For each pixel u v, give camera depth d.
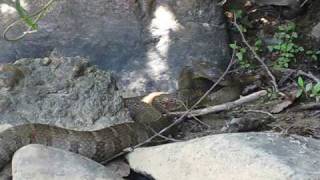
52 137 1.42
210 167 1.28
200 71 1.79
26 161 1.31
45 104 1.56
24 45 1.79
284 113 1.66
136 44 1.81
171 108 1.70
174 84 1.81
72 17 1.79
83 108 1.57
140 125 1.52
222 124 1.63
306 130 1.55
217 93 1.76
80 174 1.30
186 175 1.30
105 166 1.44
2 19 1.78
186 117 1.65
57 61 1.63
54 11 1.78
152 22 1.81
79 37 1.80
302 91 1.66
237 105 1.68
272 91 1.73
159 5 1.80
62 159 1.33
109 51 1.81
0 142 1.38
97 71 1.65
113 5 1.79
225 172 1.25
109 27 1.80
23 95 1.56
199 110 1.66
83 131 1.46
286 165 1.20
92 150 1.44
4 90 1.55
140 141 1.49
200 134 1.59
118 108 1.60
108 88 1.62
